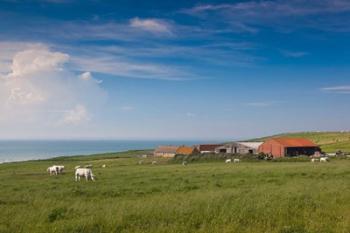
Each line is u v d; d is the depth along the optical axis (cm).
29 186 3828
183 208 1912
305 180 3638
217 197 2258
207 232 1498
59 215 1889
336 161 8800
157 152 16338
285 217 1764
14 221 1734
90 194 2917
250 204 2000
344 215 1769
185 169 6019
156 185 3516
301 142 12238
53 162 12425
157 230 1515
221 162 9275
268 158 9581
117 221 1661
